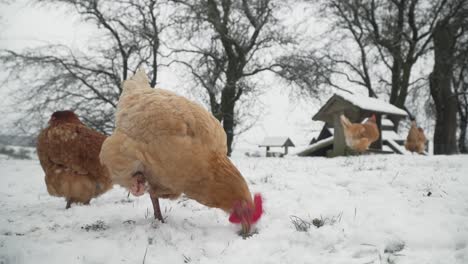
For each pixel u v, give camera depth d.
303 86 4.43
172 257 0.72
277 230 0.84
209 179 0.79
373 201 1.00
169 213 1.03
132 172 0.82
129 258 0.72
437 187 1.14
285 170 1.69
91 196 1.17
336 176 1.43
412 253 0.66
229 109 4.54
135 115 0.81
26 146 3.99
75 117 1.21
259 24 4.41
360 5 5.21
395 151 3.18
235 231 0.85
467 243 0.69
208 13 4.07
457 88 5.59
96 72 4.07
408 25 5.57
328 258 0.67
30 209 1.19
